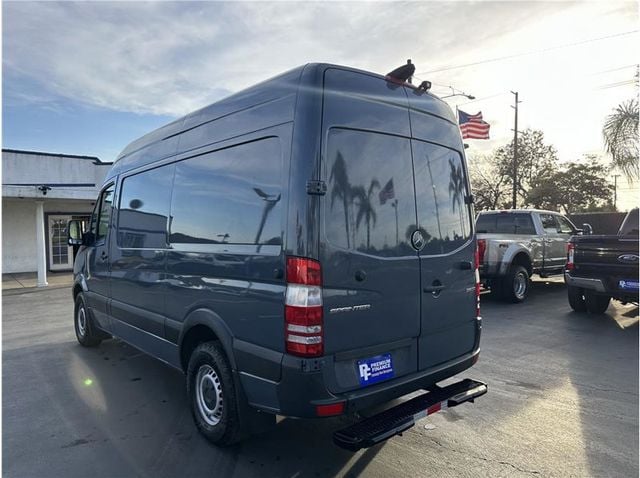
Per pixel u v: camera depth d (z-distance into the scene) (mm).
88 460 3391
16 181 17797
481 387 3652
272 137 3082
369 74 3229
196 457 3398
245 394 3199
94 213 6043
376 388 3025
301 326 2762
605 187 35656
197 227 3762
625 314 8234
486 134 20125
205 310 3561
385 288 3129
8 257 18297
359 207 3033
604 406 4207
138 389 4852
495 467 3195
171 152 4270
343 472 3162
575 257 7840
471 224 3984
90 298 6051
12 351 6465
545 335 6758
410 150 3449
